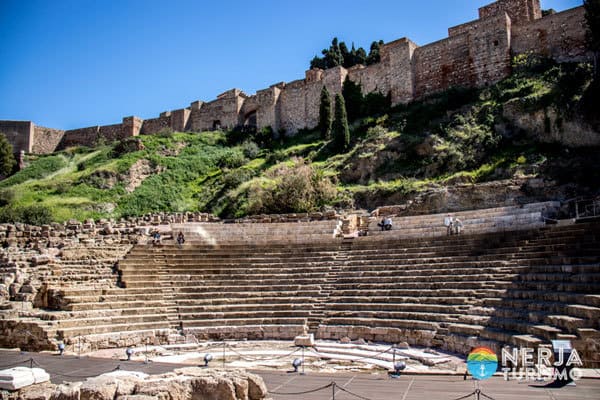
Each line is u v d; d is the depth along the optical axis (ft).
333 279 88.07
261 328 78.07
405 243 93.91
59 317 73.46
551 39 164.55
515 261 72.18
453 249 84.48
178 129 264.11
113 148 231.09
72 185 195.93
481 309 65.82
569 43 160.15
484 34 177.99
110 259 94.27
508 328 58.18
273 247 102.99
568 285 57.67
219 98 263.29
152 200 186.09
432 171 146.61
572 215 93.86
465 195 120.26
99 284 85.51
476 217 100.48
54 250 95.30
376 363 59.00
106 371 52.80
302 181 154.71
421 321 69.97
